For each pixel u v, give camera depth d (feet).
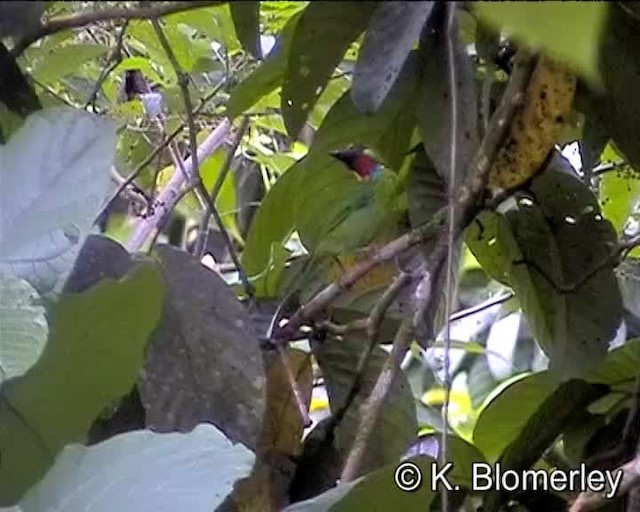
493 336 5.07
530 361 5.03
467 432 4.45
